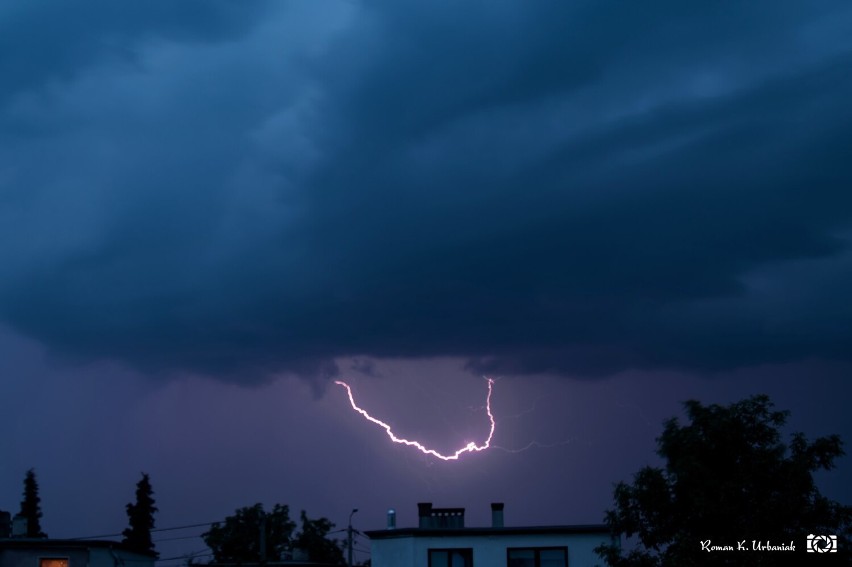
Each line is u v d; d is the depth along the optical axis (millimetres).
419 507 41656
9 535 45812
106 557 43031
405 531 40219
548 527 39844
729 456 26453
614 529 27219
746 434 26500
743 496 25703
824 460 25938
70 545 41625
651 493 26766
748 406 26797
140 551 46438
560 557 39594
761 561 24734
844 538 25297
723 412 26766
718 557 25250
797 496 25484
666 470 27109
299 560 62375
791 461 25734
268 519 69312
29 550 41219
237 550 67438
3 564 40812
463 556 39875
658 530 26672
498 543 39875
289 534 69938
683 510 26375
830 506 25453
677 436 26969
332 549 71000
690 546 25422
